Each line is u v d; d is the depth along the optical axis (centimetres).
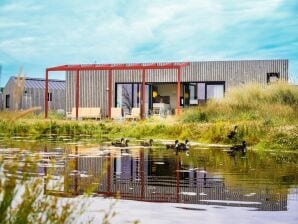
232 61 3078
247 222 441
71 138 1878
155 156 1141
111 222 430
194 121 1980
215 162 999
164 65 2652
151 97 3375
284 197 579
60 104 4175
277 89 2006
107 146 1459
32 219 288
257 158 1095
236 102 2000
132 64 2828
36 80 4088
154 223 431
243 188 648
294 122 1602
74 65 2850
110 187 646
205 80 3141
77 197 535
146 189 635
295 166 923
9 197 269
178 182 704
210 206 520
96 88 3356
